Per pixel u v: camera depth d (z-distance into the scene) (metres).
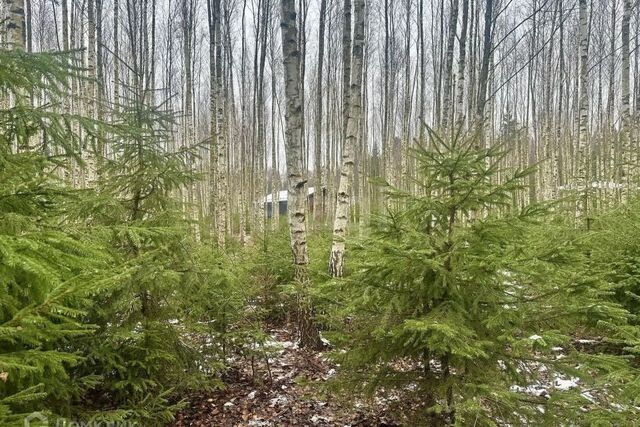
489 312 3.30
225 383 5.54
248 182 25.91
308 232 16.94
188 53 16.56
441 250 3.50
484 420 2.88
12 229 2.07
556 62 24.67
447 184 3.51
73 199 3.01
